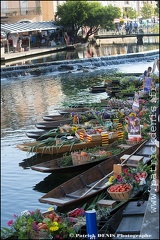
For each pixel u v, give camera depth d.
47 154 20.14
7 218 14.59
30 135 22.42
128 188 13.76
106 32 77.56
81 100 32.47
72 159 18.16
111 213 12.55
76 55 57.88
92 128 21.02
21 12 72.94
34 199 15.87
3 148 21.86
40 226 11.40
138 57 53.09
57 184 17.22
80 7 68.75
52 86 39.53
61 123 23.73
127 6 98.94
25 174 18.16
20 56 56.75
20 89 38.88
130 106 25.67
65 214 12.77
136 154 17.33
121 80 33.84
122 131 20.11
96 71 46.97
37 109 30.64
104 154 18.19
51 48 64.12
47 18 74.94
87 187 15.34
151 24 78.62
